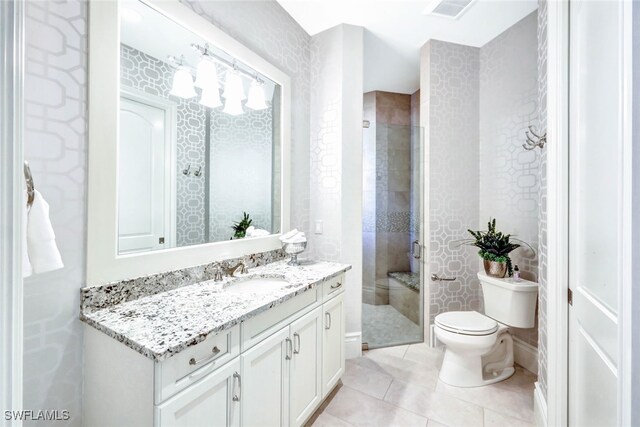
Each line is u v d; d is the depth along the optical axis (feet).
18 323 1.26
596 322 3.08
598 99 2.97
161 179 4.30
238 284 5.03
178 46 4.48
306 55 7.38
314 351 4.92
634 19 1.79
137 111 3.98
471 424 4.93
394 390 5.86
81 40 3.29
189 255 4.57
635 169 1.76
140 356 2.70
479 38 7.68
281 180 6.57
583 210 3.43
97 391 3.18
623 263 1.88
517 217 7.01
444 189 7.89
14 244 1.25
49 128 3.05
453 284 7.98
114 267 3.60
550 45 4.17
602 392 2.95
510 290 6.30
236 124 5.56
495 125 7.63
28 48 2.90
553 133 4.13
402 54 8.53
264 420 3.80
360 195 7.28
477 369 6.00
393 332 8.35
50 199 3.06
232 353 3.31
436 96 7.79
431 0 6.26
